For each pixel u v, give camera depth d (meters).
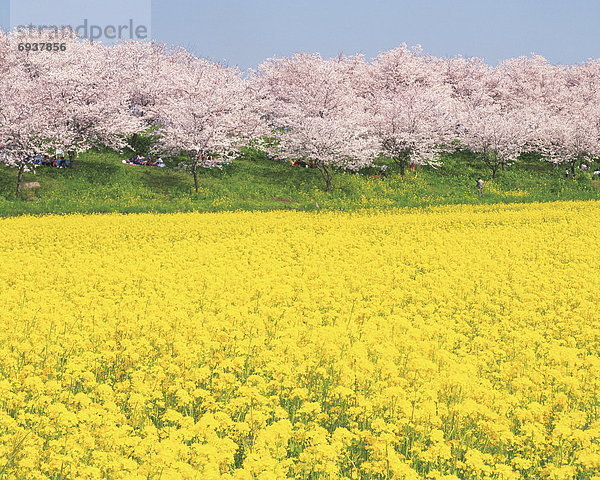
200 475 5.91
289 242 25.47
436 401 8.09
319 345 9.73
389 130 62.69
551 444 7.29
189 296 14.34
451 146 71.25
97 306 12.26
